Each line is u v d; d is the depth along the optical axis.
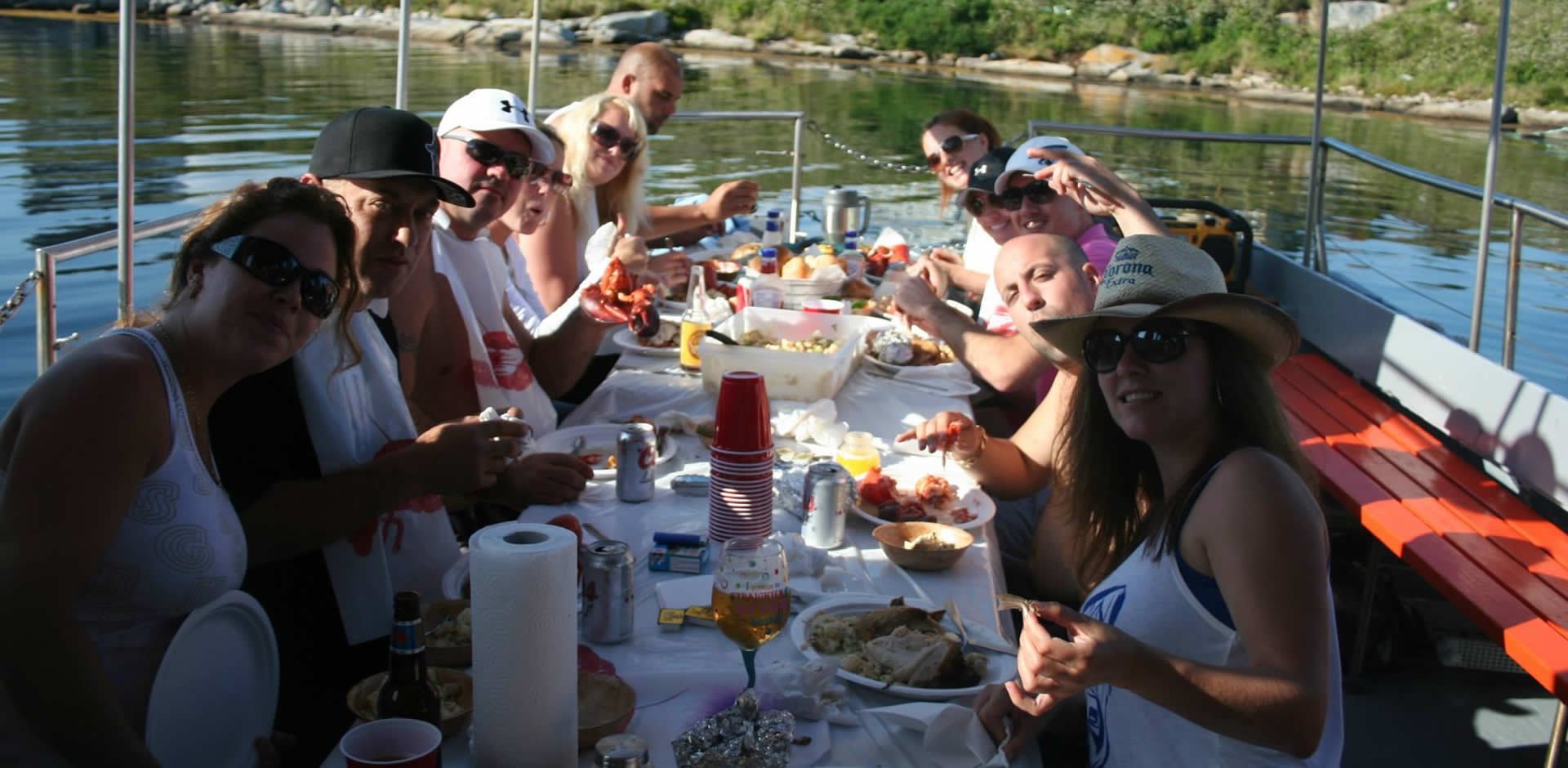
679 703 1.82
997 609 2.21
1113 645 1.48
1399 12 25.86
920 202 10.41
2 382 5.46
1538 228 9.69
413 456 2.28
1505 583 2.99
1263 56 27.34
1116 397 1.81
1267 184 11.84
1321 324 5.25
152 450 1.73
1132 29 29.62
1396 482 3.72
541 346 3.54
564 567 1.51
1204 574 1.67
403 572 2.42
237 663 1.86
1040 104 22.84
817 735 1.74
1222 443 1.75
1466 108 22.38
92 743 1.59
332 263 1.87
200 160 11.45
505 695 1.51
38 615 1.57
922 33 31.42
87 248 2.77
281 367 2.27
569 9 31.12
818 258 4.93
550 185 3.79
